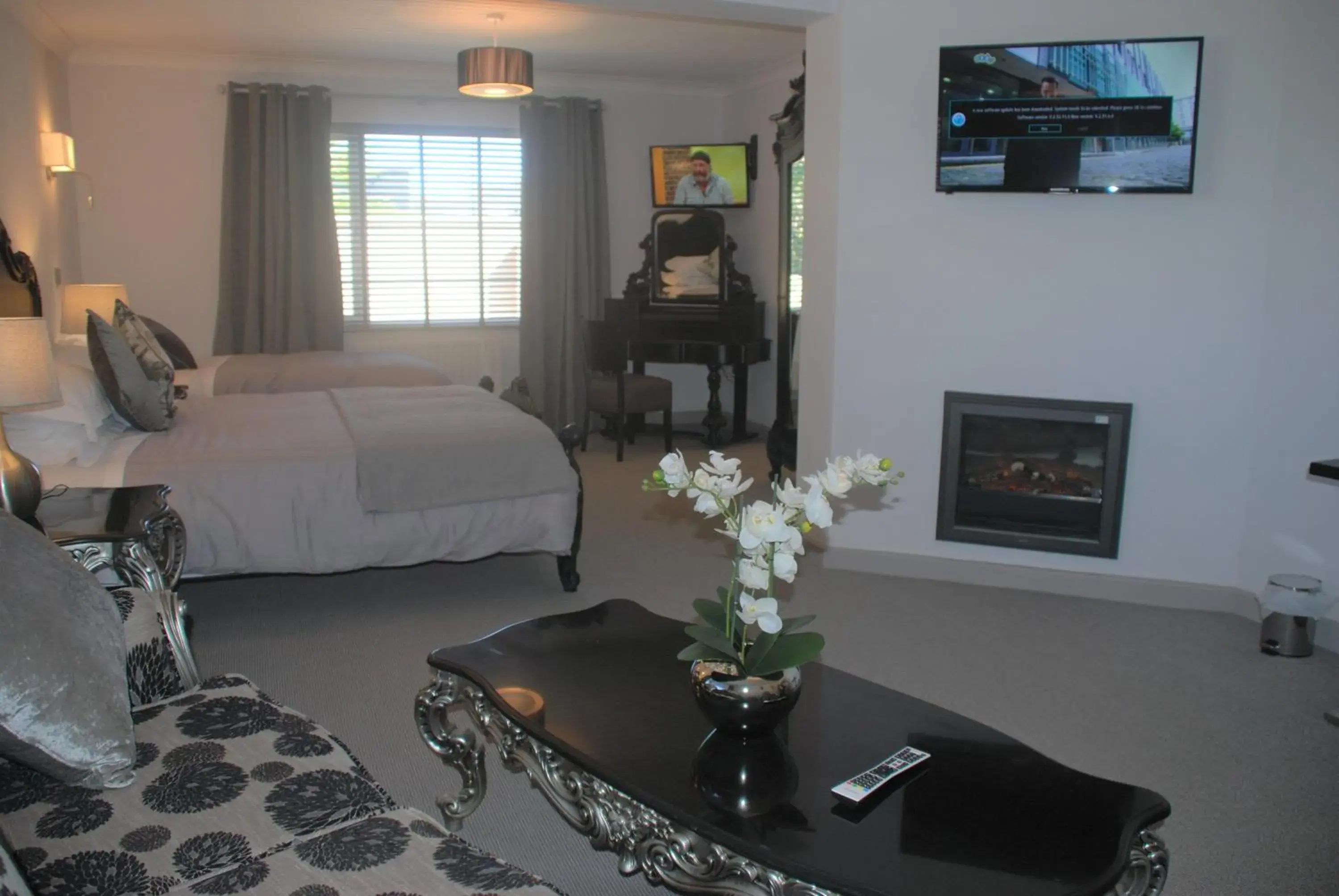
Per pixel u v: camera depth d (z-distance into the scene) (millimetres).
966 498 3924
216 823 1459
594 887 2020
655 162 6750
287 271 6211
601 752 1646
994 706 2826
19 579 1548
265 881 1324
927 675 3039
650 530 4641
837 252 3836
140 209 6043
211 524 3129
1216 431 3547
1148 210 3482
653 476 1641
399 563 3410
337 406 4016
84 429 3145
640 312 6727
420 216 6637
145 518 2461
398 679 2973
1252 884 2014
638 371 6816
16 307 4199
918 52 3637
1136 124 3363
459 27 5195
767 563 1571
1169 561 3678
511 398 4438
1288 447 3393
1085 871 1329
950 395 3783
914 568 3959
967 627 3434
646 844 1542
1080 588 3760
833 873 1322
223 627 3381
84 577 1693
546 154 6602
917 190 3717
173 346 5305
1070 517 3799
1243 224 3396
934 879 1312
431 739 2098
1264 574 3514
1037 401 3684
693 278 6664
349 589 3781
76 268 5773
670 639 2125
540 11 4875
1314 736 2656
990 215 3648
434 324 6801
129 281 6094
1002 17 3543
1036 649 3248
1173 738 2643
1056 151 3457
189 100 6031
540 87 6605
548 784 1735
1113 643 3307
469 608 3596
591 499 5215
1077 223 3564
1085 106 3396
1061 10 3484
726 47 5688
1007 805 1493
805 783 1557
